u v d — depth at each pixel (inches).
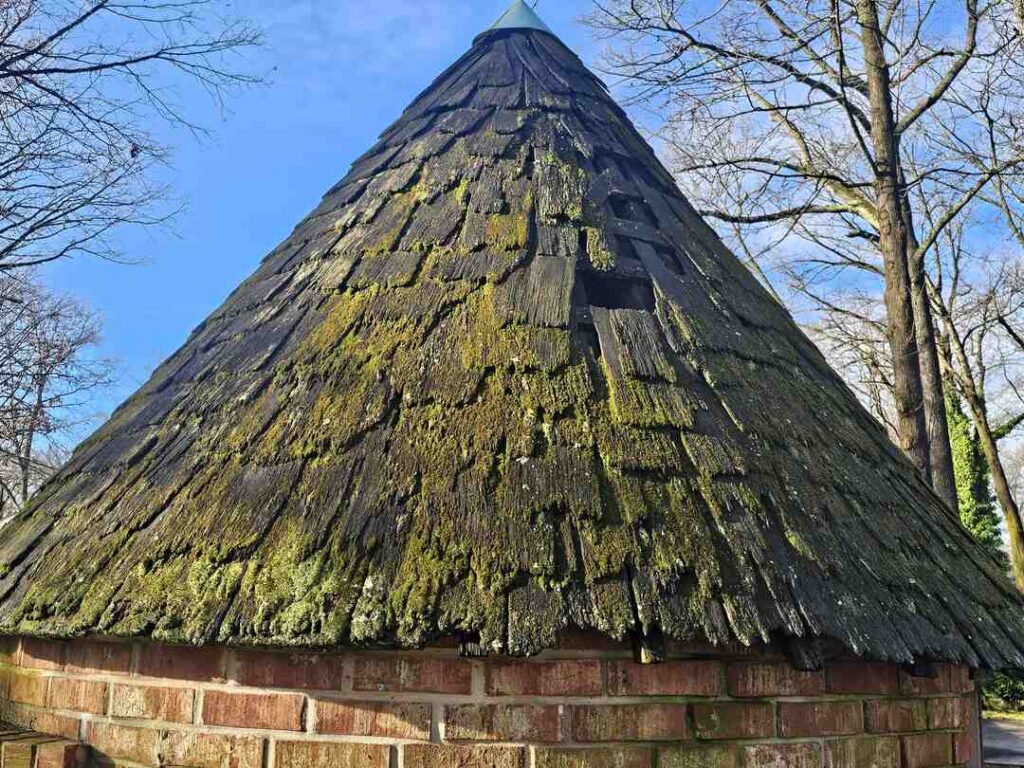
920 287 343.0
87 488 150.0
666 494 123.6
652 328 152.1
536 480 121.9
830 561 124.7
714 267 186.7
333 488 124.5
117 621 113.7
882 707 127.4
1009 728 700.7
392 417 133.8
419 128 202.4
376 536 116.3
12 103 344.8
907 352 305.6
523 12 238.2
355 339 149.9
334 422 134.9
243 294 184.9
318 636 104.8
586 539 114.7
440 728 110.1
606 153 199.6
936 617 129.4
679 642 113.7
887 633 118.0
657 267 168.7
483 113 201.2
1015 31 327.6
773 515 127.3
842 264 565.0
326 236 181.9
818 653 112.7
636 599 108.2
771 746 116.0
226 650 118.5
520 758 108.9
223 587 114.0
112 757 121.6
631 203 187.5
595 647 112.9
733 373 153.9
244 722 115.0
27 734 129.1
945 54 323.6
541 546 112.9
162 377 175.2
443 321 149.2
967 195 337.7
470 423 130.8
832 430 162.4
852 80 350.0
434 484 122.4
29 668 139.9
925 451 300.0
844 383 203.2
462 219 169.9
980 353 703.1
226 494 129.2
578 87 219.1
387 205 181.2
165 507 131.9
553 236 165.8
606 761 109.5
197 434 145.5
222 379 156.6
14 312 562.6
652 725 111.9
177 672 120.3
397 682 112.2
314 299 163.9
